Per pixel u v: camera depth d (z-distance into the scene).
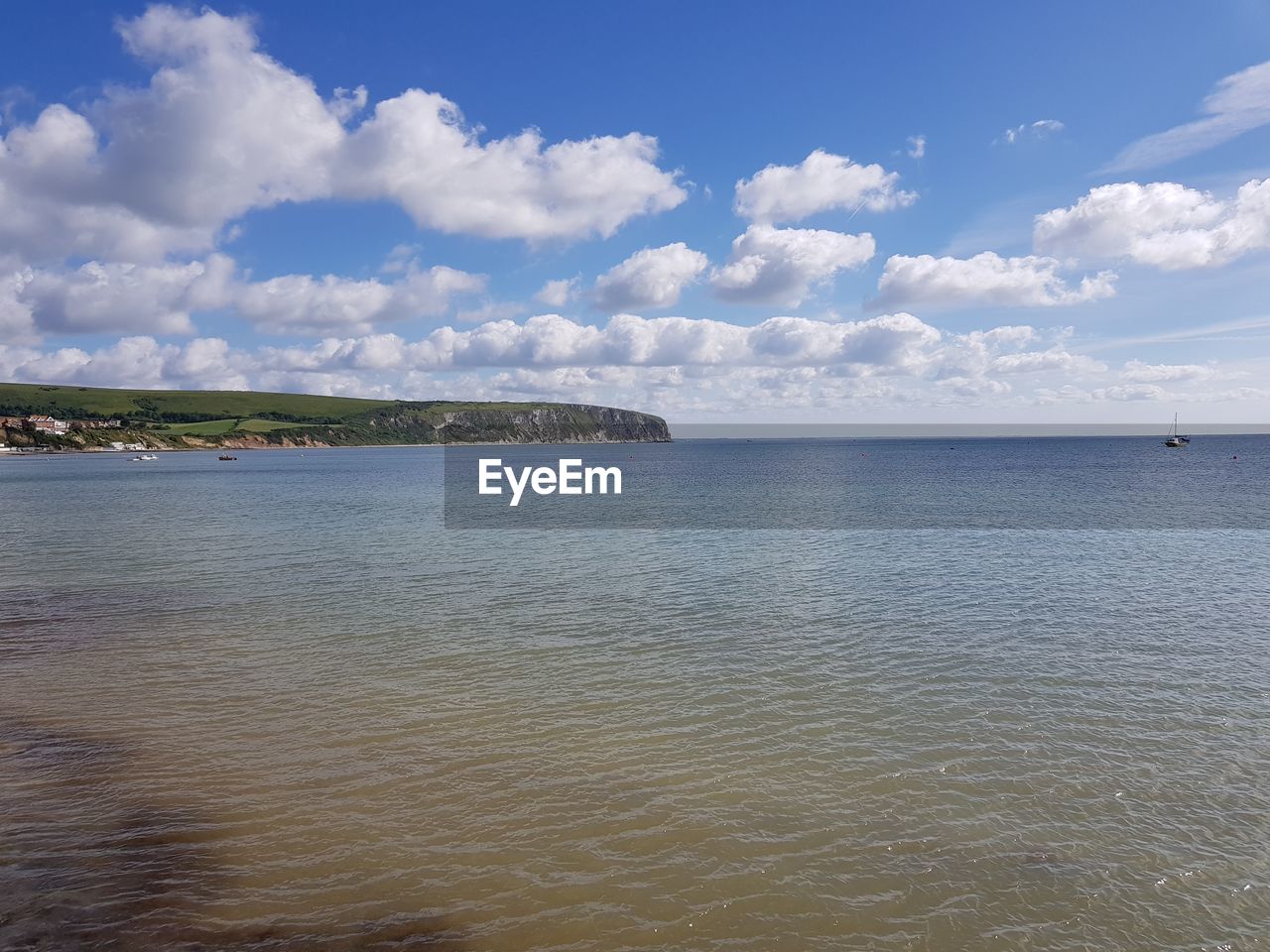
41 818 11.24
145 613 24.06
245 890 9.59
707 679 17.31
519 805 11.59
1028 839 10.76
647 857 10.29
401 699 16.09
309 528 48.19
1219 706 15.59
